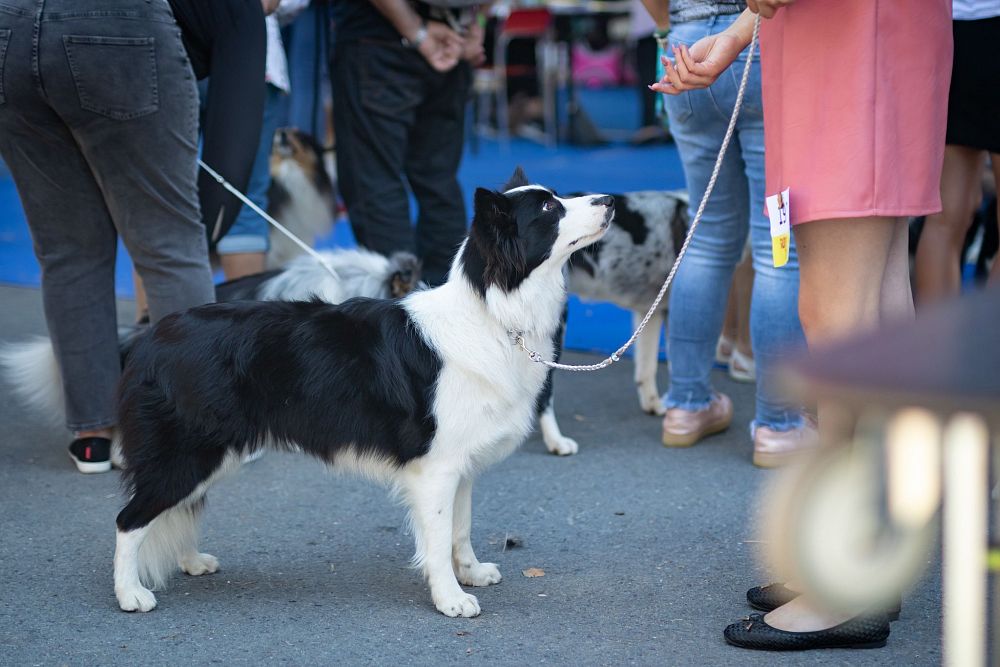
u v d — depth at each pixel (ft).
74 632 10.77
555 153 47.03
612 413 19.21
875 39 9.50
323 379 11.19
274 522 14.02
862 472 5.18
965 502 4.57
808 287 10.50
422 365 11.12
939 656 10.09
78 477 15.52
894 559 5.34
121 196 14.30
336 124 20.95
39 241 14.99
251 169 16.15
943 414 4.19
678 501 14.73
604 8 50.88
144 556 11.55
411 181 22.18
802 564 5.43
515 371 11.31
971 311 4.36
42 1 12.99
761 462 15.98
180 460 11.28
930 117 9.84
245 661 10.15
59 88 13.23
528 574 12.37
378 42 19.92
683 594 11.73
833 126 9.73
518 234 11.10
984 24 14.73
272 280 17.66
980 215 21.08
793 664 9.99
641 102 49.52
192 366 11.22
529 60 51.21
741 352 20.88
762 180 14.93
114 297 15.58
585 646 10.45
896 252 10.60
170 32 13.60
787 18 9.95
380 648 10.44
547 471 16.10
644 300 18.61
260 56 15.57
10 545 13.04
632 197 18.33
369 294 17.66
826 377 4.27
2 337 22.90
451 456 11.19
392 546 13.26
